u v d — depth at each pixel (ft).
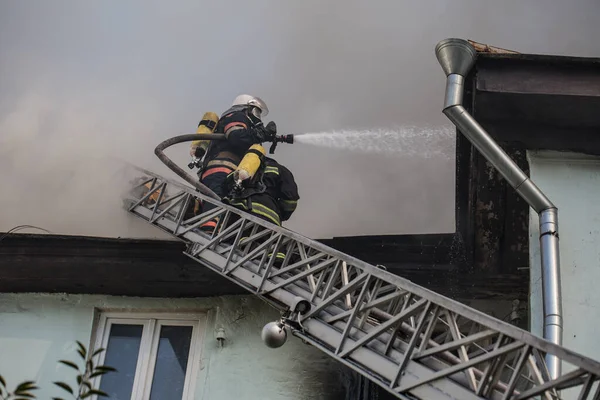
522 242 39.81
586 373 27.12
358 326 32.68
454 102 37.29
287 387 39.27
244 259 37.09
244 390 39.34
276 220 40.34
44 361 40.96
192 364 40.75
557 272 35.09
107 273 41.83
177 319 42.09
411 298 32.14
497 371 28.94
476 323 32.60
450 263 40.24
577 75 38.88
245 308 41.50
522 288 39.91
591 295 36.73
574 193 39.42
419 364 30.30
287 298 35.12
